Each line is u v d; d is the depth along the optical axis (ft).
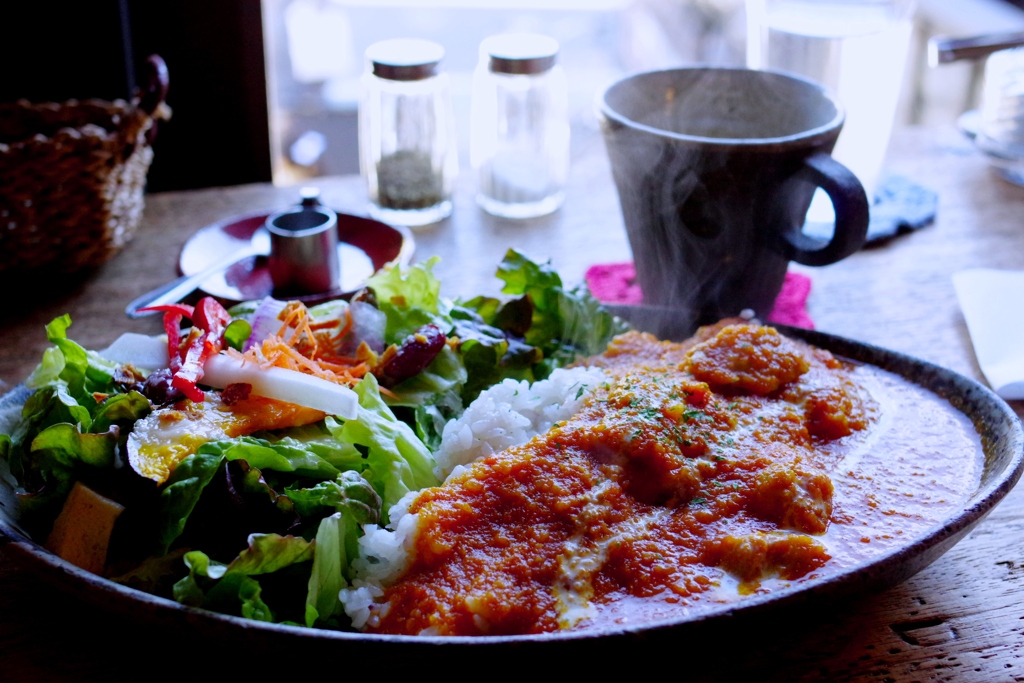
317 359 1.62
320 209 1.95
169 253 2.06
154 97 1.98
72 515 1.42
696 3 3.51
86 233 1.94
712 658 1.29
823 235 2.01
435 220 2.18
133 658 1.41
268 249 2.01
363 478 1.47
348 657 1.16
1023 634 1.46
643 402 1.52
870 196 2.18
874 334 1.88
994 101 2.25
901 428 1.57
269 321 1.64
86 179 1.90
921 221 2.13
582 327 1.73
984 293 1.90
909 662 1.43
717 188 1.72
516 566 1.37
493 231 2.15
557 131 2.18
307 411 1.53
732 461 1.48
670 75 1.94
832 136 1.73
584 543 1.40
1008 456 1.47
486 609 1.31
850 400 1.59
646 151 1.73
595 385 1.60
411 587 1.37
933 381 1.61
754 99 1.93
